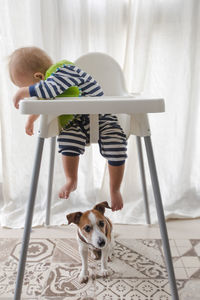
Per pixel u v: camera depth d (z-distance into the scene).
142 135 0.74
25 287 0.85
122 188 1.35
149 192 1.37
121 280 0.88
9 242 1.10
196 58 1.24
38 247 1.06
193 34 1.21
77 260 0.98
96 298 0.81
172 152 1.33
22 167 1.33
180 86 1.27
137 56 1.19
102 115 0.86
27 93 0.71
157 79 1.27
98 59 1.03
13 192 1.35
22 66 0.82
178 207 1.34
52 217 1.29
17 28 1.20
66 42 1.23
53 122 0.82
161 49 1.24
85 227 0.79
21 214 1.30
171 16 1.21
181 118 1.29
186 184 1.37
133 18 1.18
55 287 0.85
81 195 1.36
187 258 0.99
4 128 1.29
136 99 0.63
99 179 1.38
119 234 1.16
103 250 0.87
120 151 0.81
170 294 0.82
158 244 1.08
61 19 1.20
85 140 0.85
